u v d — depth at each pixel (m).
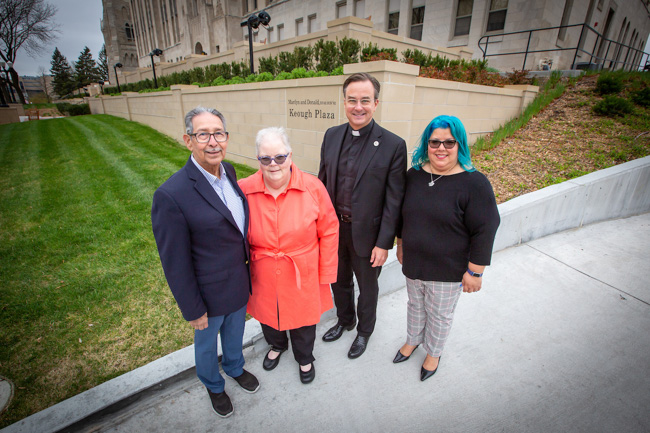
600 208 4.48
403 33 13.49
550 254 3.74
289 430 1.87
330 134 2.24
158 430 1.88
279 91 5.64
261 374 2.27
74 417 1.82
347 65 4.24
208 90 7.80
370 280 2.23
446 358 2.35
